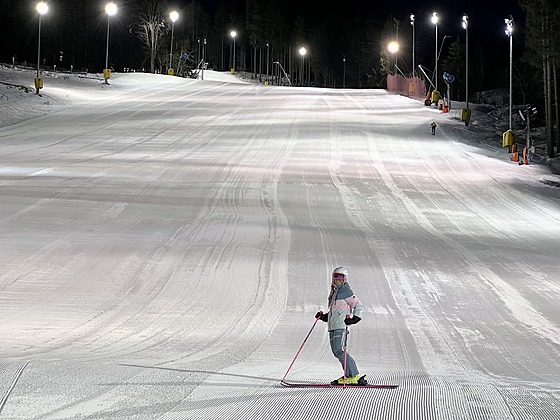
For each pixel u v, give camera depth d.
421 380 9.34
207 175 34.91
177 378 8.90
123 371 9.21
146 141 46.12
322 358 11.17
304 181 34.81
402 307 15.63
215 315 14.50
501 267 20.25
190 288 16.64
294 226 24.67
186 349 11.55
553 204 32.94
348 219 27.02
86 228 22.67
